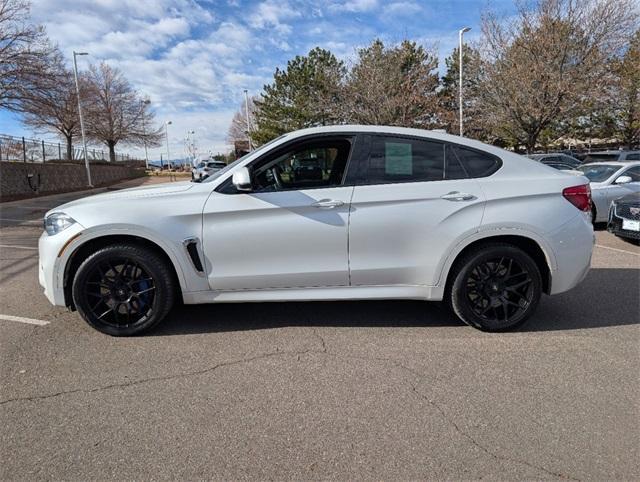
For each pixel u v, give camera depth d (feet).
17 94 55.77
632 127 97.04
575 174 12.96
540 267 12.67
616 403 8.95
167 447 7.71
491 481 6.88
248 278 11.98
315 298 12.17
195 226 11.78
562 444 7.73
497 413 8.64
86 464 7.29
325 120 89.92
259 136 111.24
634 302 14.96
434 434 8.02
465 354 11.14
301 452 7.57
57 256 11.73
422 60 86.48
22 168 65.77
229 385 9.71
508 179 12.26
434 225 11.91
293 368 10.45
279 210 11.76
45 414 8.66
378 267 12.03
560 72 66.95
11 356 11.05
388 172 12.10
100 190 83.82
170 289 12.12
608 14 64.28
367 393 9.36
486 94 76.95
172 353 11.24
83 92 103.35
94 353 11.23
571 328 12.78
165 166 266.16
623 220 24.39
